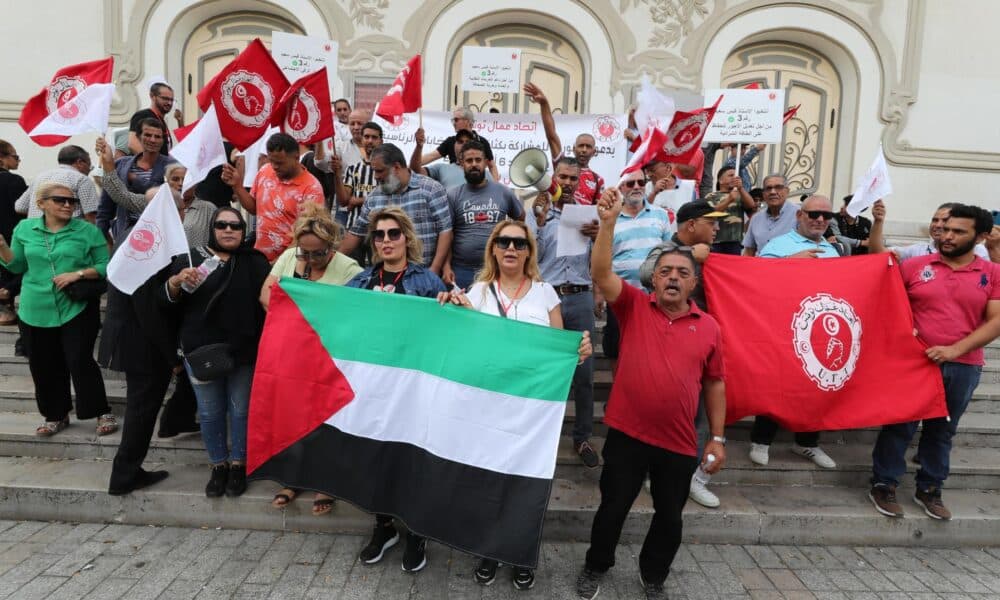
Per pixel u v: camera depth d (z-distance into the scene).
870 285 3.66
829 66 8.39
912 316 3.64
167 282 3.27
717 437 2.86
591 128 6.45
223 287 3.28
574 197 4.30
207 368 3.13
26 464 3.83
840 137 8.42
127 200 4.07
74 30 7.53
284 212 3.99
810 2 7.89
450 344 2.91
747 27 7.93
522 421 2.79
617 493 2.84
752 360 3.61
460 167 5.06
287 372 3.02
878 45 8.02
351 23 7.70
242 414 3.44
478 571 2.99
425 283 3.13
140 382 3.42
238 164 4.80
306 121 4.25
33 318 3.77
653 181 4.91
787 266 3.69
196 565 3.08
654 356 2.76
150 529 3.44
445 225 3.97
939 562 3.42
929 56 8.13
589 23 7.85
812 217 3.88
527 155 4.02
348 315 3.02
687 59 7.94
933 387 3.52
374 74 7.75
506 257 3.02
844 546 3.57
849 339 3.61
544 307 3.07
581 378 3.83
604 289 2.82
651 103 2.74
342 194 4.81
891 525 3.58
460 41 8.03
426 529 2.83
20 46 7.53
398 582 3.00
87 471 3.74
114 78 7.56
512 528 2.71
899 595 3.08
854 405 3.61
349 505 3.44
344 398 3.00
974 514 3.63
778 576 3.21
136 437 3.43
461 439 2.84
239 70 3.98
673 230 5.55
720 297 3.67
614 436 2.90
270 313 3.06
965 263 3.54
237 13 7.91
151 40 7.57
